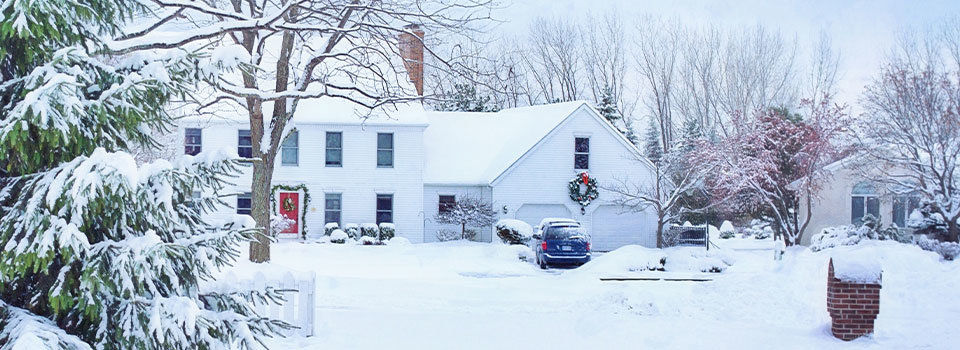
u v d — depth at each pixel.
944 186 33.03
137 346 6.59
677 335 13.60
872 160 34.88
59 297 6.39
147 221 6.87
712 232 50.28
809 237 39.91
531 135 43.62
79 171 6.13
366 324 14.65
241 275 13.21
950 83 34.19
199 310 6.76
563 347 12.94
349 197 41.03
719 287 16.38
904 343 13.27
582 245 31.98
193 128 39.03
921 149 33.62
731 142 40.28
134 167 6.27
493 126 47.66
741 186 38.12
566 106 43.78
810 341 13.35
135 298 6.54
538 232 34.22
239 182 39.09
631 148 43.00
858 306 13.57
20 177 6.67
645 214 43.09
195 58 7.43
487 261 31.11
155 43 11.67
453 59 18.27
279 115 22.98
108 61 8.70
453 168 43.25
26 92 6.57
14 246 6.27
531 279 25.78
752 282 16.27
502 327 14.65
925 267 19.47
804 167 38.09
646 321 14.83
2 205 6.76
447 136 46.19
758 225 50.22
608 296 16.94
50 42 6.94
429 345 12.93
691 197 44.56
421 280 24.45
